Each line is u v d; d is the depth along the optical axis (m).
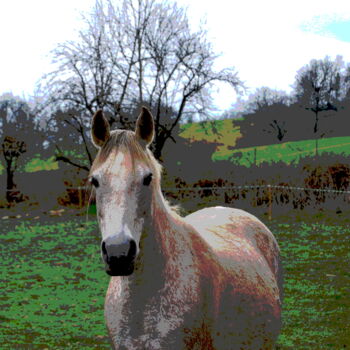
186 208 20.19
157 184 3.09
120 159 2.91
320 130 64.12
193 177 22.09
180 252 3.17
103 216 2.85
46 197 23.72
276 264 4.36
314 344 6.14
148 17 24.33
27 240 14.53
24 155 25.86
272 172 20.58
